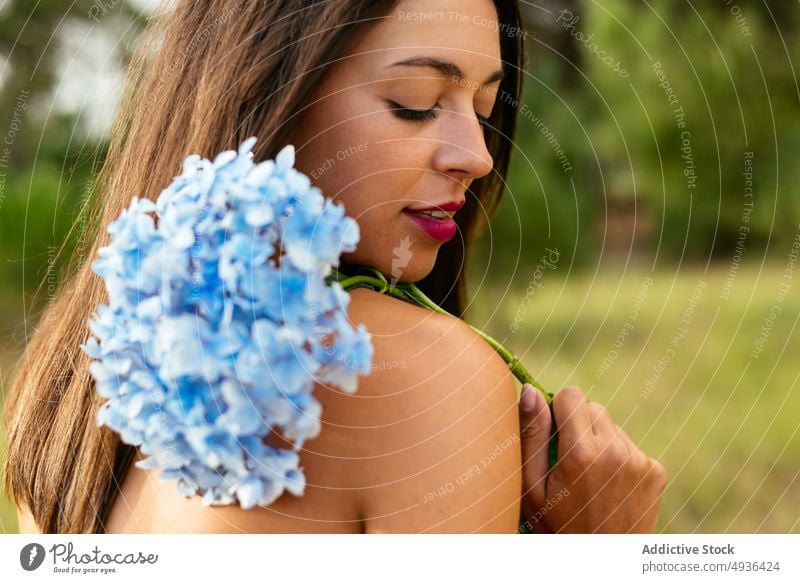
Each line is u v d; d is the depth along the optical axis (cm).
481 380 78
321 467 77
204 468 72
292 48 84
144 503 92
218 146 88
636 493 96
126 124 117
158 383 70
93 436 96
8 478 114
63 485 101
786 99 545
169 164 96
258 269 66
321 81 82
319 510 77
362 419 76
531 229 556
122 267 73
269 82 86
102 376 74
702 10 543
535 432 93
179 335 67
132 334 71
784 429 309
